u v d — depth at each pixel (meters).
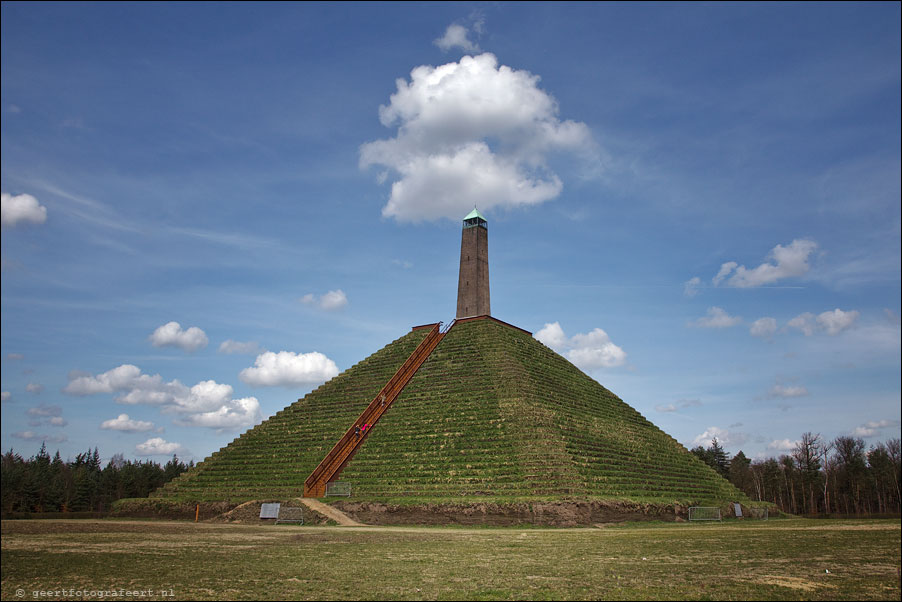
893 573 28.73
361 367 106.75
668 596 23.73
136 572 29.66
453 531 53.59
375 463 77.38
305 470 79.44
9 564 32.16
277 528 57.28
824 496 132.25
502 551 37.25
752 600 23.03
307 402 100.12
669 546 39.81
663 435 100.81
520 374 90.31
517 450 72.44
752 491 150.50
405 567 30.83
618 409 101.00
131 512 78.75
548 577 27.83
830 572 29.00
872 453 126.62
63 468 135.88
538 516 59.88
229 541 43.72
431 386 93.38
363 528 57.84
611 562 32.38
